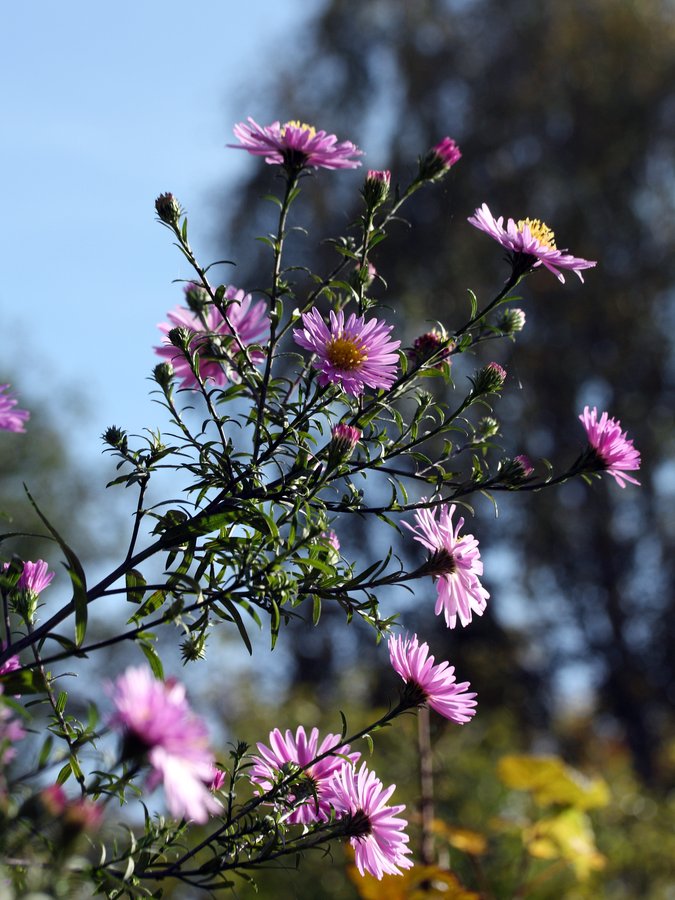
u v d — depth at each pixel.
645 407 15.95
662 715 15.52
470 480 2.06
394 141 16.09
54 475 15.20
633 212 16.47
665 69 16.56
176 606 1.70
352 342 1.99
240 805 1.92
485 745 7.32
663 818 6.35
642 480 15.65
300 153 1.99
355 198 15.58
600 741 14.71
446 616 2.09
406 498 2.02
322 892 4.86
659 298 16.42
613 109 16.27
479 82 16.36
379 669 10.28
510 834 4.94
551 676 15.25
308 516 1.85
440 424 2.11
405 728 4.46
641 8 16.88
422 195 14.96
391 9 17.02
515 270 2.17
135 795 1.71
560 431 15.32
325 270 14.99
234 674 8.20
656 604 15.89
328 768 1.96
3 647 1.70
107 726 1.20
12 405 1.51
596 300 15.62
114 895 1.58
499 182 15.83
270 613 1.82
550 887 5.09
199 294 2.20
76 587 1.61
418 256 14.55
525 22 16.80
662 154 16.55
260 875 4.87
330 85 17.02
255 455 1.92
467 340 2.12
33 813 1.25
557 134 16.61
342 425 1.91
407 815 3.73
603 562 15.70
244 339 2.23
